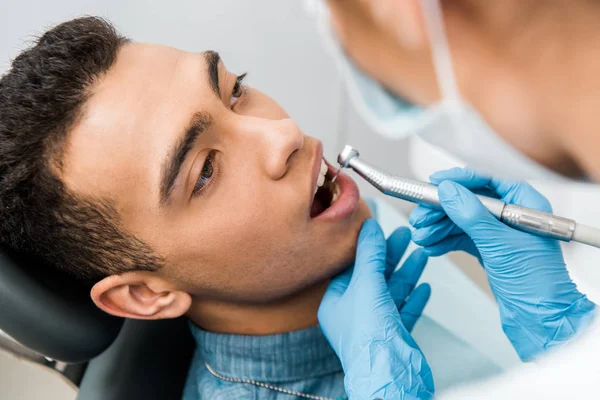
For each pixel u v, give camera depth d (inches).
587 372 17.8
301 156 29.8
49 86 27.1
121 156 27.1
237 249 29.3
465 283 44.7
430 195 28.5
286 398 33.8
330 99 60.9
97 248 29.5
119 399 33.4
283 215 29.0
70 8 51.1
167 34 55.4
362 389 26.3
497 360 38.4
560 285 27.9
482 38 18.9
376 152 63.3
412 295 34.2
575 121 18.0
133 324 37.2
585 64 16.3
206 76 28.7
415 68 24.2
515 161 25.0
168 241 28.7
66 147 27.3
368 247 31.0
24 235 29.3
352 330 28.5
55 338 28.5
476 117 24.2
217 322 34.1
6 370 44.1
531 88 18.5
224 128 28.4
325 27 30.8
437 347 38.7
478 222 27.4
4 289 27.6
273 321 33.6
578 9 15.4
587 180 20.9
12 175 27.6
